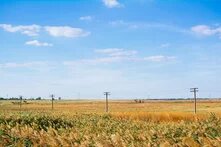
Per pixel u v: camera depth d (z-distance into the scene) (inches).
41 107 4311.0
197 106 4156.0
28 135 773.9
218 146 572.1
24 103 5900.6
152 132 740.7
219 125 762.8
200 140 604.7
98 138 697.0
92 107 4429.1
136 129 926.4
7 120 1173.7
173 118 1669.5
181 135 711.7
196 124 818.8
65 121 1273.4
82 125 1157.7
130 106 4690.0
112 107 4384.8
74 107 4426.7
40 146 690.8
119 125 1032.2
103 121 1216.8
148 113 1785.2
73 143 705.6
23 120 1174.3
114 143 655.8
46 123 1204.5
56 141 708.0
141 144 633.6
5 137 748.0
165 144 597.6
